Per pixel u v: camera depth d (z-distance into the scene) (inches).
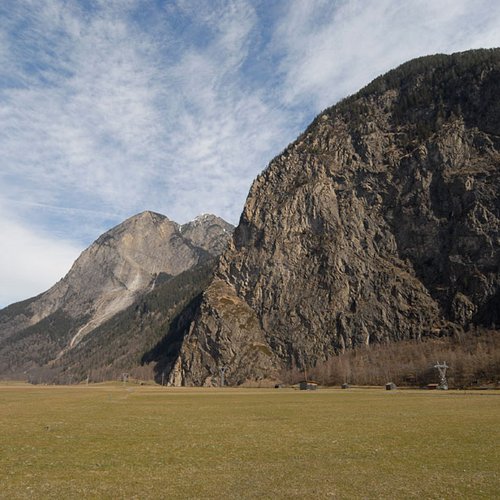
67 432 1841.8
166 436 1734.7
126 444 1545.3
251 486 998.4
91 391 6924.2
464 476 1052.5
